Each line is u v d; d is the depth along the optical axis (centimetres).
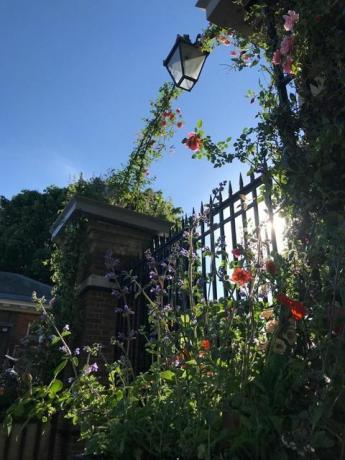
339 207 240
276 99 305
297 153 263
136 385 281
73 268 635
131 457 233
